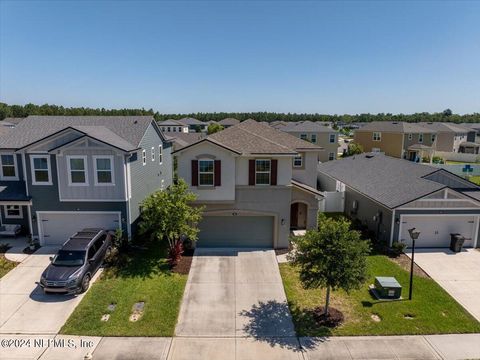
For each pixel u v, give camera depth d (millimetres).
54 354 10477
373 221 21062
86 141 17656
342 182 26203
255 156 17922
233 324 12133
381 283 13992
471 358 10492
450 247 18969
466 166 43969
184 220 16562
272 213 18734
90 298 13602
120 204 18406
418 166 22672
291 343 11141
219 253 18297
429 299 13812
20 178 20125
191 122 107188
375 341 11258
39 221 18609
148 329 11750
